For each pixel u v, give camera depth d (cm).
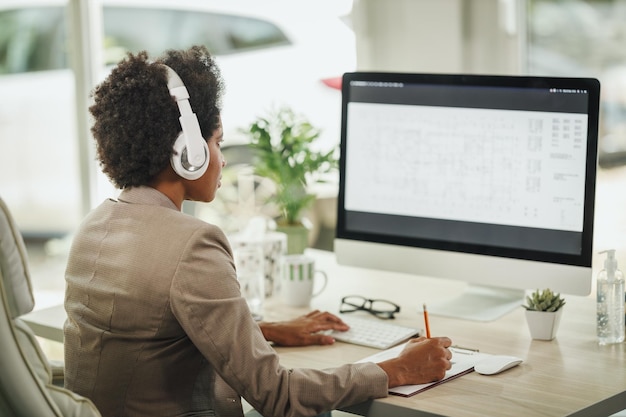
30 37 370
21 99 376
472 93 194
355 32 313
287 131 237
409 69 303
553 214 187
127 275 138
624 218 279
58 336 190
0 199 126
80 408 130
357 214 212
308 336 176
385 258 209
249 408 221
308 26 329
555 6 285
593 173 182
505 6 288
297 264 206
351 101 210
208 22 344
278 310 204
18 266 127
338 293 219
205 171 151
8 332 122
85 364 146
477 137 194
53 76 370
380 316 196
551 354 169
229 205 336
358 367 146
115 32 352
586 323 191
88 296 143
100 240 144
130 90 142
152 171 145
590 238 183
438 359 152
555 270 187
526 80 187
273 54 336
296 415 137
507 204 192
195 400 147
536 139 188
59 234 386
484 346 174
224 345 135
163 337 139
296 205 235
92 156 353
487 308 201
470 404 141
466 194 197
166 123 143
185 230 138
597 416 142
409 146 203
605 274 176
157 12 348
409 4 299
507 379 154
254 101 342
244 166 340
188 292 134
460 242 199
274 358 139
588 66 283
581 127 182
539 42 290
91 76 351
